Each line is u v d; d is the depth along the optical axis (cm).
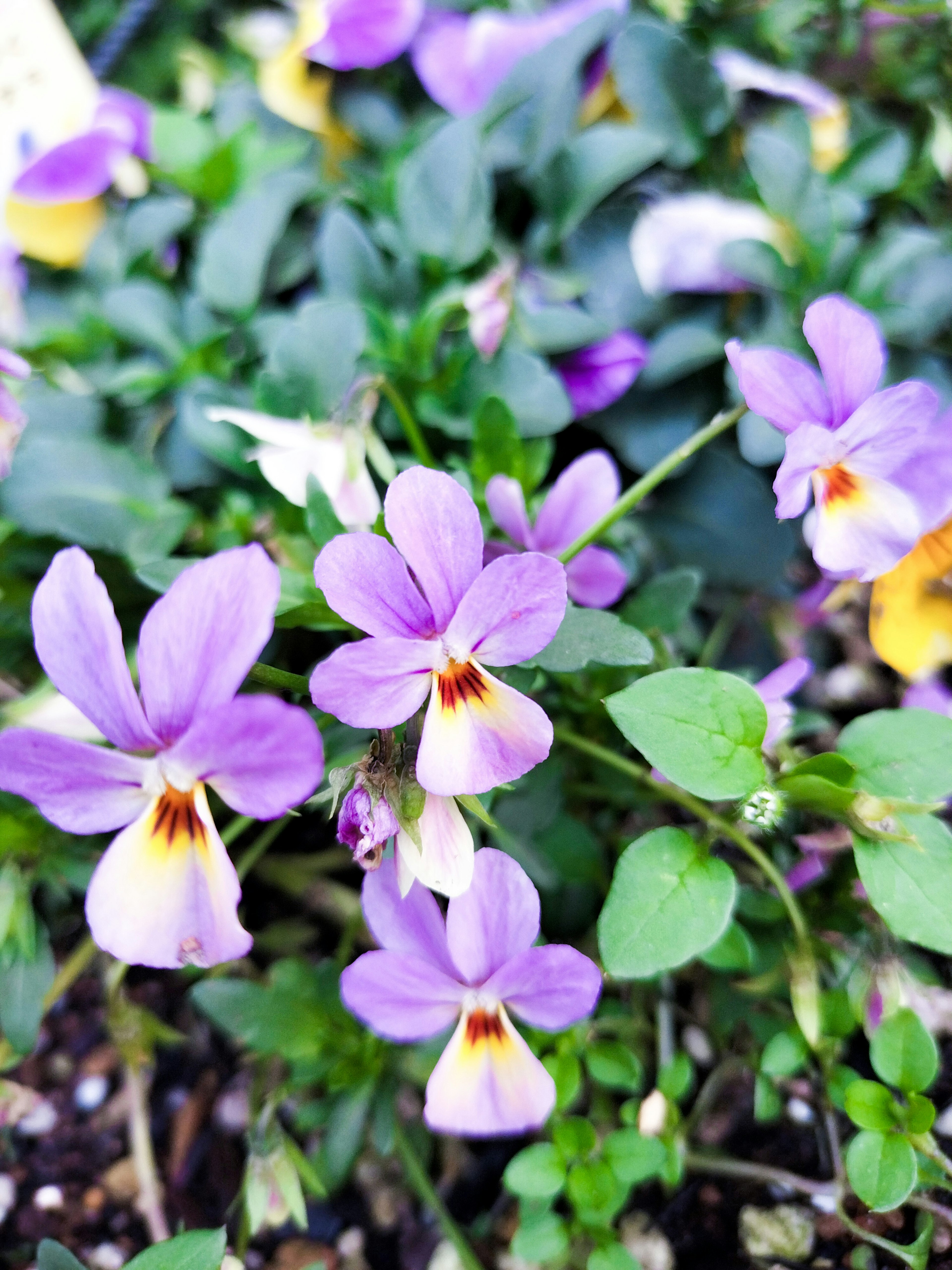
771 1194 16
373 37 20
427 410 17
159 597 18
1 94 19
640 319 19
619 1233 16
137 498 17
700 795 12
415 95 22
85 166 19
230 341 19
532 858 16
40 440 17
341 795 13
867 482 13
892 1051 13
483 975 13
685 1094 17
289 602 13
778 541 18
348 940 16
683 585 15
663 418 19
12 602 17
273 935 18
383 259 19
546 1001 13
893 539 13
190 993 17
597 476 15
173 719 11
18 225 20
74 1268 13
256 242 18
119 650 11
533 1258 13
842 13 21
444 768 11
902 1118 13
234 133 20
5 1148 17
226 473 17
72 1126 17
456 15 22
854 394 13
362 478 15
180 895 11
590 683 16
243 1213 16
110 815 12
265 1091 17
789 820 15
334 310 16
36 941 15
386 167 20
